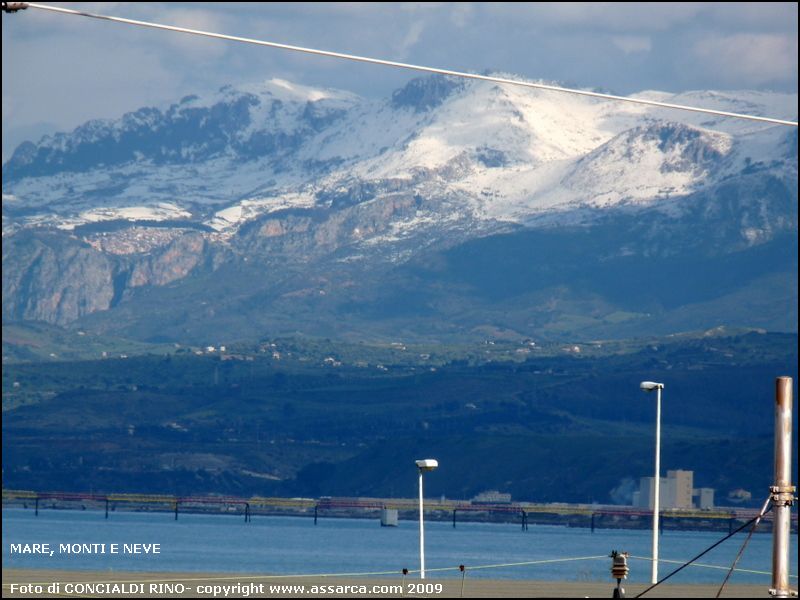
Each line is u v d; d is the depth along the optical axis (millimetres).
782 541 104812
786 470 105625
